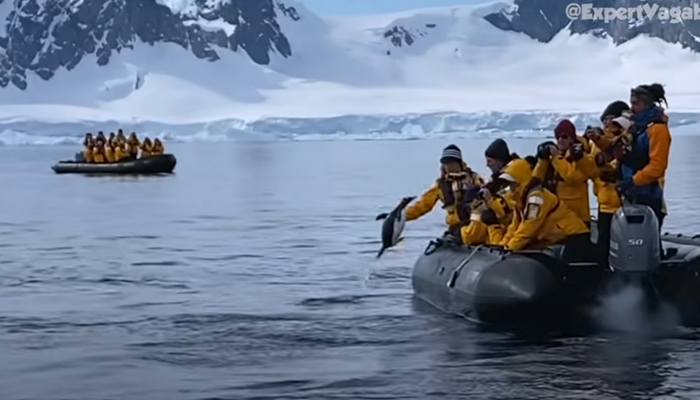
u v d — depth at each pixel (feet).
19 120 568.41
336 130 581.12
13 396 29.94
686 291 36.86
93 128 568.00
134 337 37.70
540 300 36.50
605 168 38.60
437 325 38.81
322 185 143.23
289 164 226.79
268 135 572.51
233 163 235.40
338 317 40.91
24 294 47.83
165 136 567.59
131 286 50.14
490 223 41.32
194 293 47.73
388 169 197.26
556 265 37.22
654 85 37.60
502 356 33.63
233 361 33.78
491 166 40.98
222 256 62.23
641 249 36.19
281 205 105.19
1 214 96.27
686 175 153.07
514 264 37.29
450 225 44.16
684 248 38.65
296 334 37.81
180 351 35.32
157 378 31.71
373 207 101.91
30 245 69.05
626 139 37.81
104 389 30.55
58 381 31.50
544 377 30.94
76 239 72.90
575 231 38.34
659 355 33.32
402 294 46.57
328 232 77.20
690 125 563.89
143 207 103.71
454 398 29.07
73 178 167.12
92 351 35.47
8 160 281.13
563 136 38.09
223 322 40.27
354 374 31.83
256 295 46.91
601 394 29.04
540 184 38.55
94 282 51.62
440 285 41.47
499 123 564.30
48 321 40.86
